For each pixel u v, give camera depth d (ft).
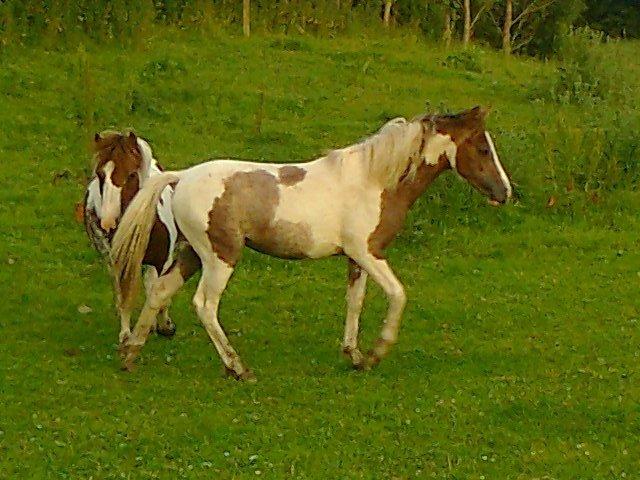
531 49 118.01
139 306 38.88
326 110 68.54
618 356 34.45
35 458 25.29
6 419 27.48
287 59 78.59
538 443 27.17
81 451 25.75
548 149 53.57
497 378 32.04
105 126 61.31
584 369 33.06
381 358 32.19
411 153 30.27
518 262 45.73
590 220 51.06
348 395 29.96
